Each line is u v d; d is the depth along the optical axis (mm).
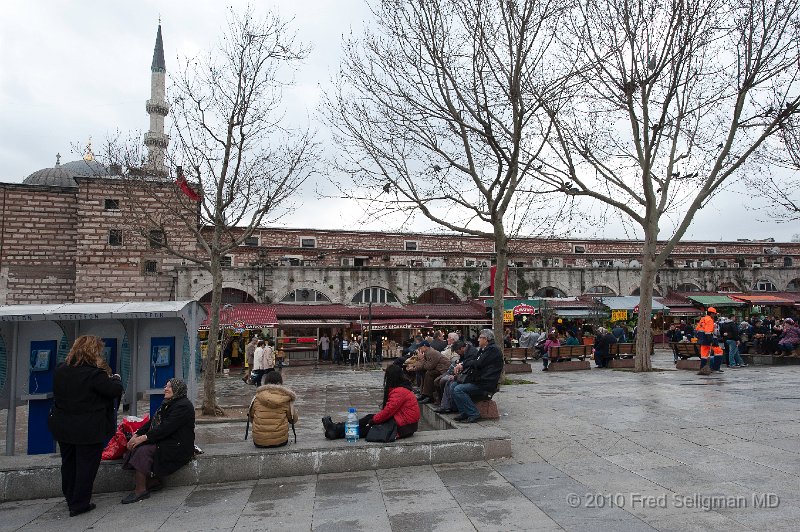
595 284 38656
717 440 8055
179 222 30766
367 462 7316
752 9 15727
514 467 7176
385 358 34375
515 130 14344
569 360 20781
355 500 6125
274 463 7145
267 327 30109
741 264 45000
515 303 34500
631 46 16438
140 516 5949
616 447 7906
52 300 30688
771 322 23859
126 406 9367
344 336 34406
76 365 6297
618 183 18516
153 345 9023
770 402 10977
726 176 17719
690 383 14484
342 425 7980
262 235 36312
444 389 10828
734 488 5988
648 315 18516
